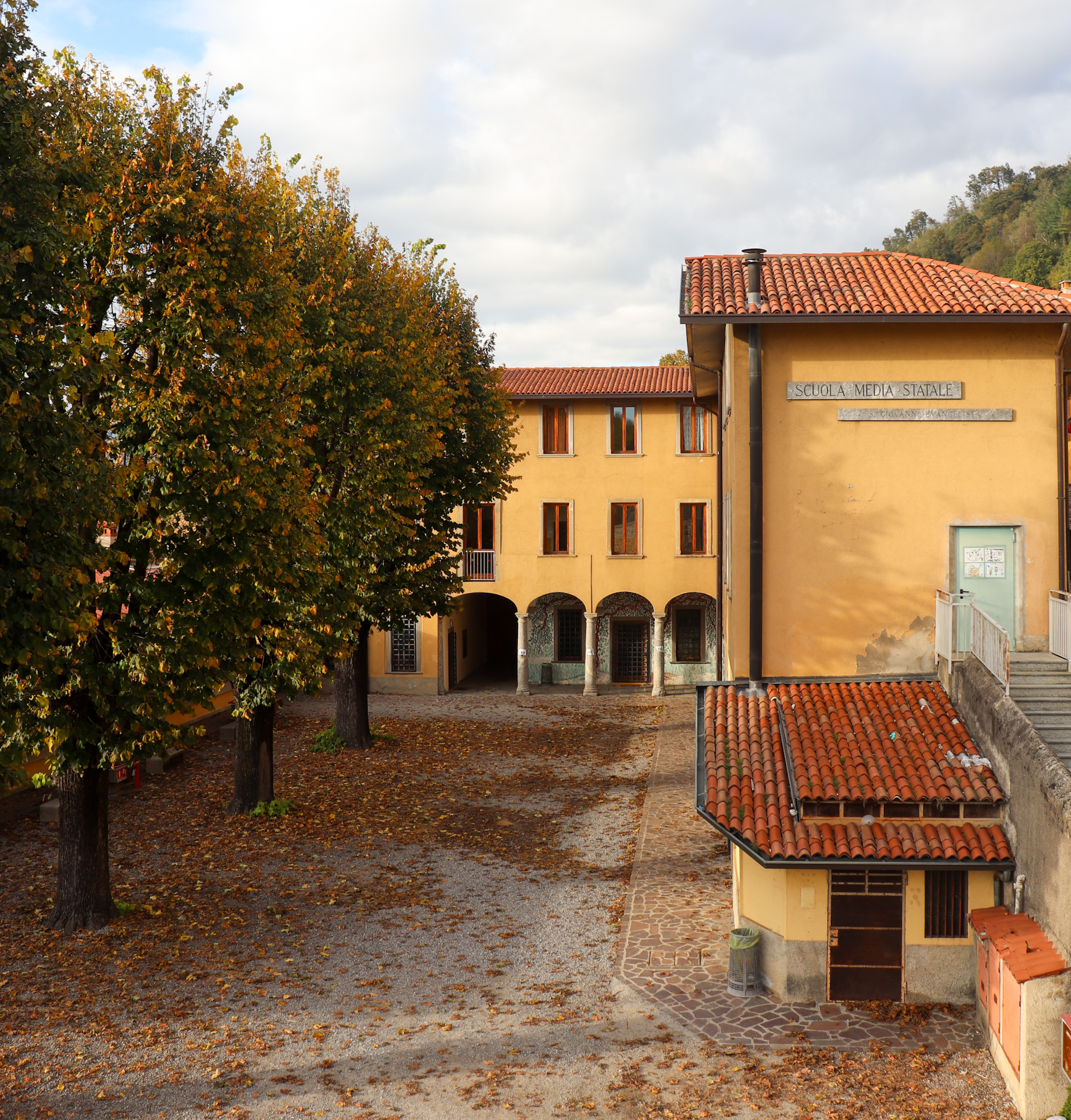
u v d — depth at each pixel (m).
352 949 14.31
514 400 36.94
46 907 15.59
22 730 12.77
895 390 15.91
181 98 14.84
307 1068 10.96
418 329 22.80
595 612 37.22
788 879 12.83
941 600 15.58
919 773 13.25
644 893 16.75
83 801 14.83
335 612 19.62
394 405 21.16
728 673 22.88
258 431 14.78
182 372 13.83
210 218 14.48
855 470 16.02
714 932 15.07
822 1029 12.04
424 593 26.09
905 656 16.03
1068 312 15.23
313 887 16.86
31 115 10.93
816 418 16.03
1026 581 15.86
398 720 32.50
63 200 12.20
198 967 13.55
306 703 35.84
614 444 37.03
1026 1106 9.95
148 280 14.02
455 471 26.88
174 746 14.55
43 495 10.45
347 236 21.22
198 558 14.16
